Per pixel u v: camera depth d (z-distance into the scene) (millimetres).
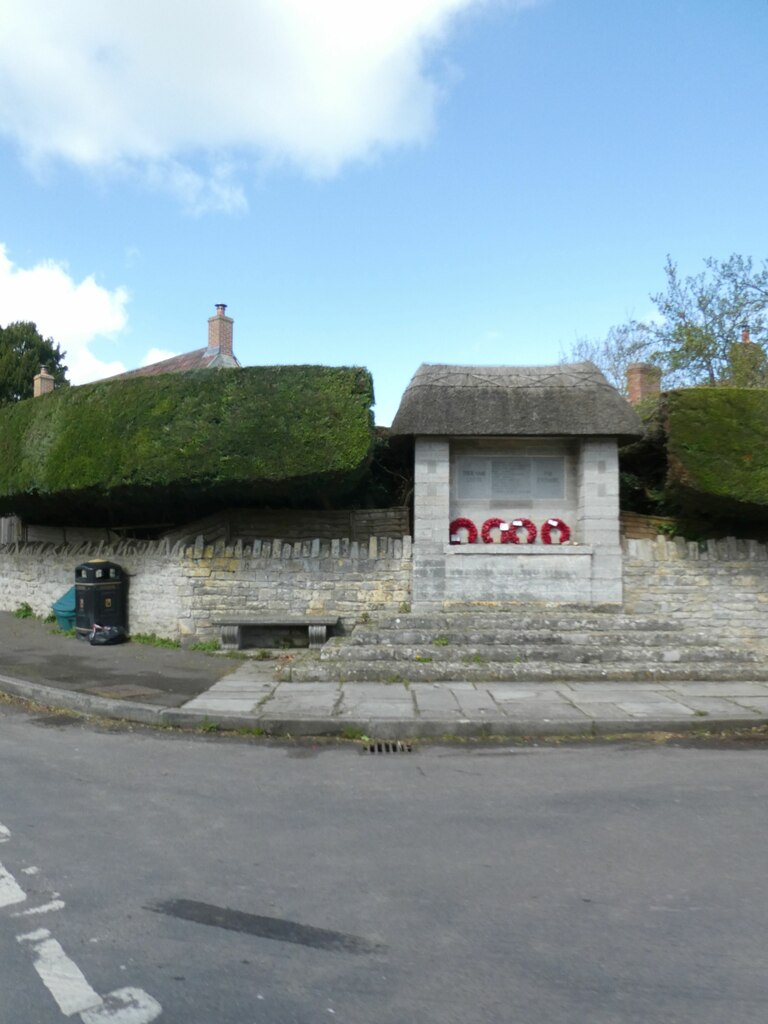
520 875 4734
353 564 12875
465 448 13305
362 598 12836
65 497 13820
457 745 7926
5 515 18031
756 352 19703
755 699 9297
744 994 3449
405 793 6340
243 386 12203
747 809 5914
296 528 14086
